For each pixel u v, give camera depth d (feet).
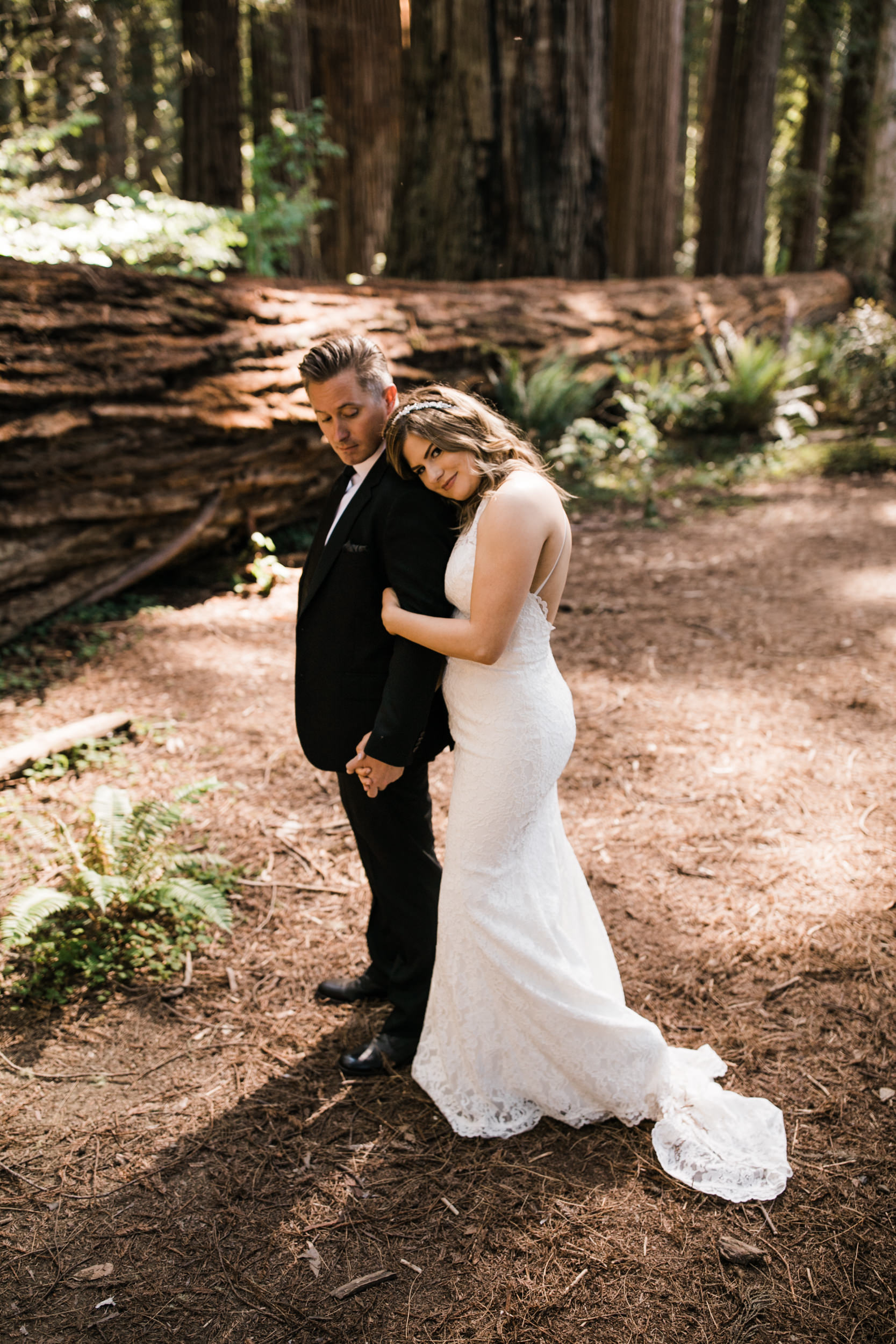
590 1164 7.24
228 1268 6.48
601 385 31.94
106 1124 7.68
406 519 6.63
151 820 10.26
